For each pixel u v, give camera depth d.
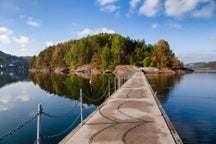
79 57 110.31
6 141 11.35
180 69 95.00
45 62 152.88
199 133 11.94
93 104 21.14
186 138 11.18
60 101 23.72
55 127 13.60
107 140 7.30
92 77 62.19
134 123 9.22
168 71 83.62
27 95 29.53
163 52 87.06
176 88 32.97
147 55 90.81
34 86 42.31
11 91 34.75
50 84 45.47
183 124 13.70
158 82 42.50
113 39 104.31
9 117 16.98
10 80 62.12
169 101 22.27
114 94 17.53
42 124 14.26
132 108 12.15
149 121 9.52
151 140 7.27
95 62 102.81
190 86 35.72
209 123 13.90
